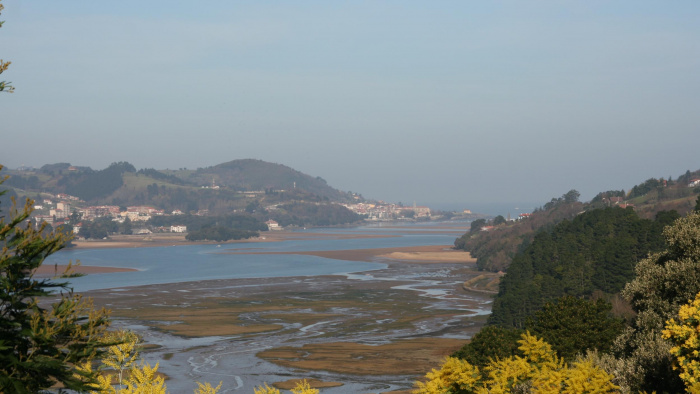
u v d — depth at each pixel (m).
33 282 13.27
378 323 115.69
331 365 80.12
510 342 55.69
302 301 145.00
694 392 19.34
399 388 67.81
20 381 12.30
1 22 14.32
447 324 114.75
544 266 133.88
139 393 17.67
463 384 21.78
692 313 20.58
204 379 72.38
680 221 42.97
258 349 91.50
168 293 160.50
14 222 12.98
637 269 43.81
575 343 54.03
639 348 29.89
